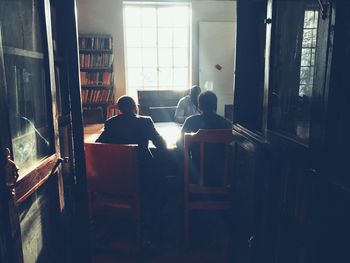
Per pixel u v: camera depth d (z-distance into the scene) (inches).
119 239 94.0
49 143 50.8
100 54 220.5
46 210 49.8
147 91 212.7
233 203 73.1
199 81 241.1
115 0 225.0
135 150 74.6
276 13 48.8
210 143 84.7
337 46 31.9
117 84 235.1
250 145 60.0
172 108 169.2
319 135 35.3
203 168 84.7
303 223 41.3
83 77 219.1
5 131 33.3
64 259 56.3
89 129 139.1
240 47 66.2
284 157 45.1
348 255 30.9
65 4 61.0
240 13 64.9
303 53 41.6
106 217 104.7
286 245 46.9
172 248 93.6
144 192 89.8
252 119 68.5
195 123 90.0
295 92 43.9
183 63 247.8
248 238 62.9
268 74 50.5
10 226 33.3
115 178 78.0
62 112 62.7
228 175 86.4
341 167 32.1
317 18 38.0
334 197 33.1
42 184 45.8
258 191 56.5
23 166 41.8
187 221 90.1
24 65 44.3
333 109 32.8
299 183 42.1
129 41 240.7
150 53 244.4
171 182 118.8
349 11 30.5
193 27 236.2
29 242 43.1
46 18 48.7
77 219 67.9
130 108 87.4
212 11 235.1
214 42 236.4
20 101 42.6
